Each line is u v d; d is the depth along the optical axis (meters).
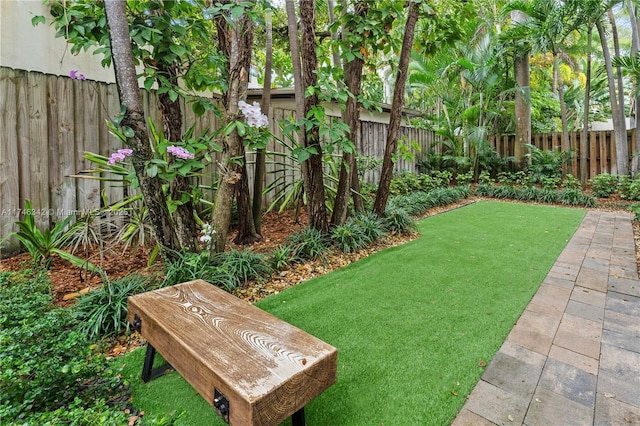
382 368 1.75
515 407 1.49
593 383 1.63
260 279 2.84
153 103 3.94
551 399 1.53
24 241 2.77
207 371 1.17
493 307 2.41
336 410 1.47
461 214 5.78
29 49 4.41
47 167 3.25
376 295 2.63
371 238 3.92
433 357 1.84
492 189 7.86
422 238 4.23
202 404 1.52
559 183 7.82
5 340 1.31
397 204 5.62
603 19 6.91
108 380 1.46
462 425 1.39
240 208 3.71
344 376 1.69
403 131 8.16
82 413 1.05
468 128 8.88
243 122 2.88
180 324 1.45
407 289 2.73
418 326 2.16
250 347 1.28
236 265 2.81
